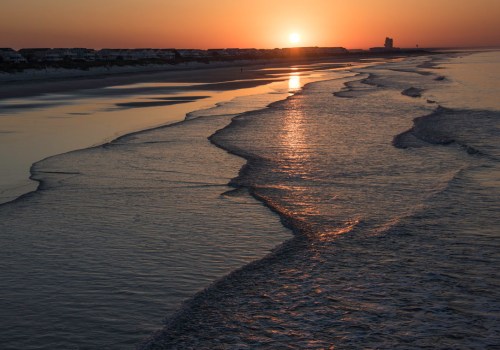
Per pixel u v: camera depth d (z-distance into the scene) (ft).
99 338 16.07
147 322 17.06
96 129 65.77
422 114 74.74
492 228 25.53
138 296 19.01
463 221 26.73
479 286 18.99
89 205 31.35
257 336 15.92
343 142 52.11
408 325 16.26
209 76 237.45
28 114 83.61
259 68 354.95
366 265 21.33
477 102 89.30
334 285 19.45
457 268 20.71
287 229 26.48
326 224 26.99
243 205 30.91
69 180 38.06
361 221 27.25
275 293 18.97
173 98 115.44
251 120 70.59
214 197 32.81
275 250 23.50
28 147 52.90
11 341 15.99
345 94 112.68
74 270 21.52
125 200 32.40
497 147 47.67
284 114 76.84
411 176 37.40
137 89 150.00
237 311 17.63
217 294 19.02
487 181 35.12
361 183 35.63
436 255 22.17
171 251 23.57
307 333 15.99
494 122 64.49
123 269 21.56
